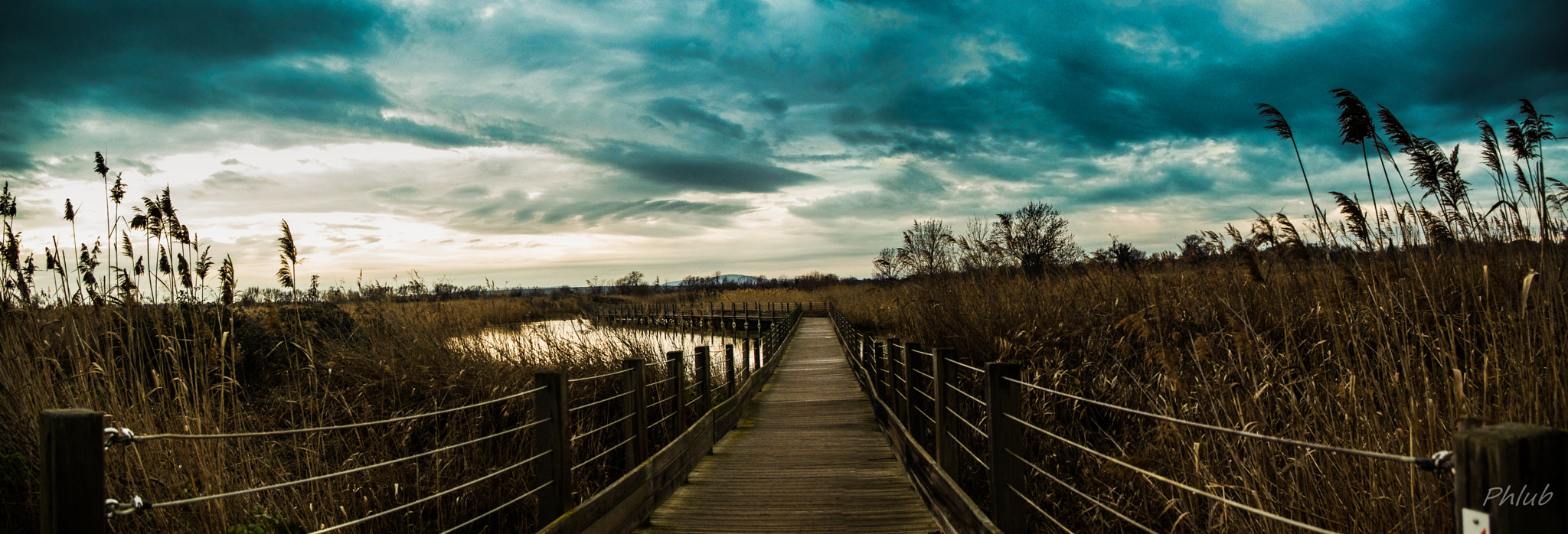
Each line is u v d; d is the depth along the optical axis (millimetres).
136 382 4410
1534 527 1409
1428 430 2711
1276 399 3822
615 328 9922
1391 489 2803
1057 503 4469
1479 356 3590
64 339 4730
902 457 6211
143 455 3994
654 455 5227
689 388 8555
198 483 4039
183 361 5043
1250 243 5035
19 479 3725
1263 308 5434
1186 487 2375
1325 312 4398
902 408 7445
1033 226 20125
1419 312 3867
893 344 7562
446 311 8867
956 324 7707
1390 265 3547
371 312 8320
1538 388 2805
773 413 9867
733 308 31047
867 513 4930
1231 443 3580
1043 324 6914
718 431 7855
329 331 7957
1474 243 4191
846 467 6332
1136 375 5559
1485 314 3406
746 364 12234
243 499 4086
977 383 5887
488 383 6832
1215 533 3428
